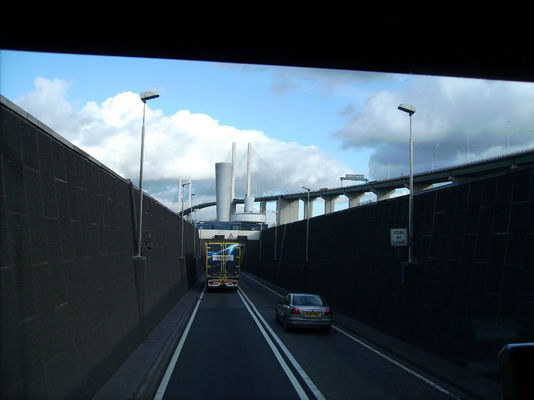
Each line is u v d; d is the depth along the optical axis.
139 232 14.88
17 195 5.81
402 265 15.34
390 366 12.07
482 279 11.00
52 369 6.51
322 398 8.89
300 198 90.81
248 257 84.69
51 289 6.75
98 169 10.30
